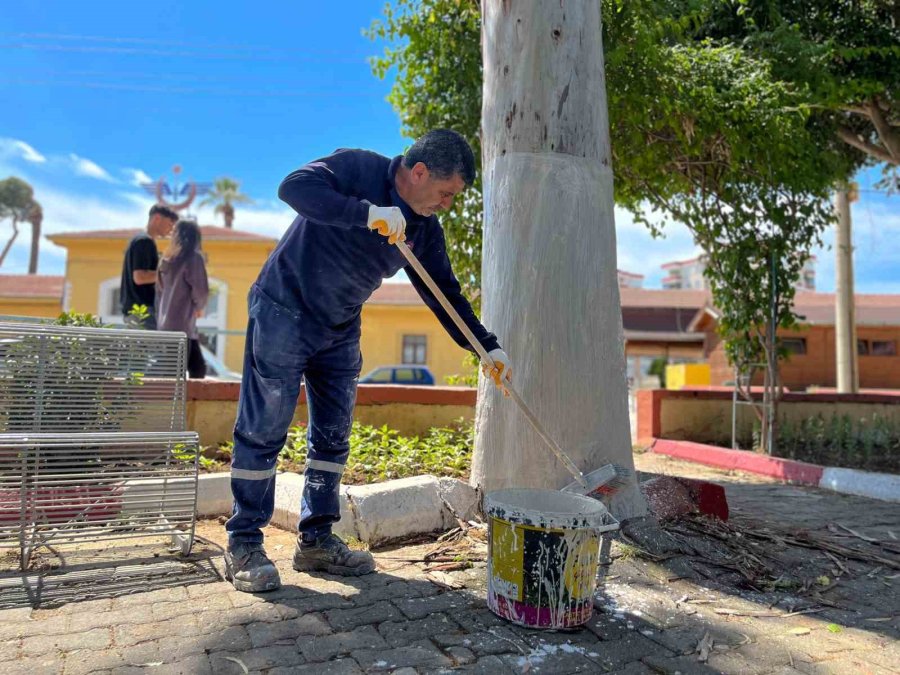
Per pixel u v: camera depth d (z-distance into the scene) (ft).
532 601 7.61
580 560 7.63
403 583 8.96
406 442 16.12
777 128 19.08
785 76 21.35
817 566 10.46
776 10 22.12
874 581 9.99
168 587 8.63
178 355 11.94
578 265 11.32
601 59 12.25
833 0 24.20
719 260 22.49
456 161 7.96
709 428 25.96
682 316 92.22
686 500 12.00
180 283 18.19
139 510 9.68
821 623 8.26
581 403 11.05
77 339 11.23
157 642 7.03
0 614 7.64
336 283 8.58
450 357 80.89
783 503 15.97
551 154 11.55
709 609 8.52
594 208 11.54
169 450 10.07
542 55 11.69
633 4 16.31
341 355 9.37
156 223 19.20
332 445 9.45
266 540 10.86
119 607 7.94
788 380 67.10
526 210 11.48
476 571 9.50
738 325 22.29
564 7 11.76
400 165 8.39
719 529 11.43
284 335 8.59
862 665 7.15
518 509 7.67
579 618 7.72
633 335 86.89
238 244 73.56
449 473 14.30
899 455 23.30
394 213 7.53
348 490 11.02
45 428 10.87
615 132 19.75
